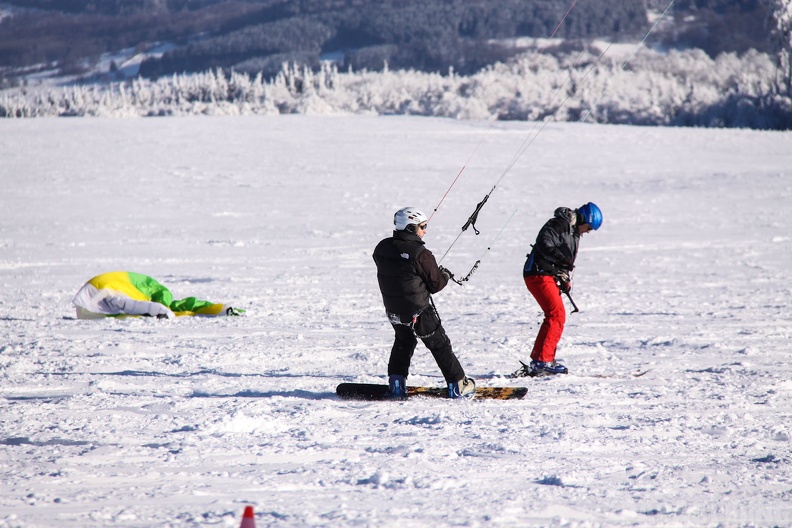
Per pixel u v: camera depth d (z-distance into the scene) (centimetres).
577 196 8525
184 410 1677
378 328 2914
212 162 11781
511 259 4994
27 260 4912
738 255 5094
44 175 10075
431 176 10306
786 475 1243
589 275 4344
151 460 1302
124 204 7919
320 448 1385
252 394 1889
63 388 1930
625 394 1891
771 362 2295
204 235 6094
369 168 11175
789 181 9525
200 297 3688
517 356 2403
